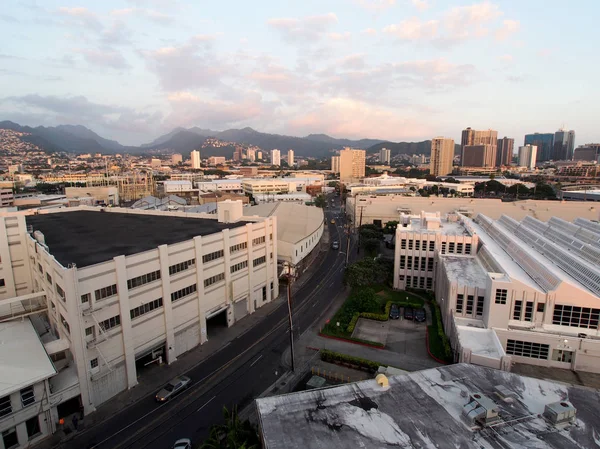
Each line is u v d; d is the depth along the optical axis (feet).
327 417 94.32
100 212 301.02
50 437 125.59
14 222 184.65
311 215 393.09
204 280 188.75
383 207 515.91
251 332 202.80
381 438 86.58
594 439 86.69
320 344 189.57
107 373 143.13
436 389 106.11
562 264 193.57
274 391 151.74
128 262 148.87
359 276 243.60
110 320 143.74
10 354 131.34
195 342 186.80
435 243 254.88
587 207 451.94
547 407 93.97
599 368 142.61
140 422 133.28
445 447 83.71
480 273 201.05
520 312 162.61
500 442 85.20
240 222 245.24
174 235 205.16
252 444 97.35
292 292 263.90
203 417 136.46
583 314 154.92
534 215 459.32
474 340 152.05
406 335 198.59
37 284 179.52
